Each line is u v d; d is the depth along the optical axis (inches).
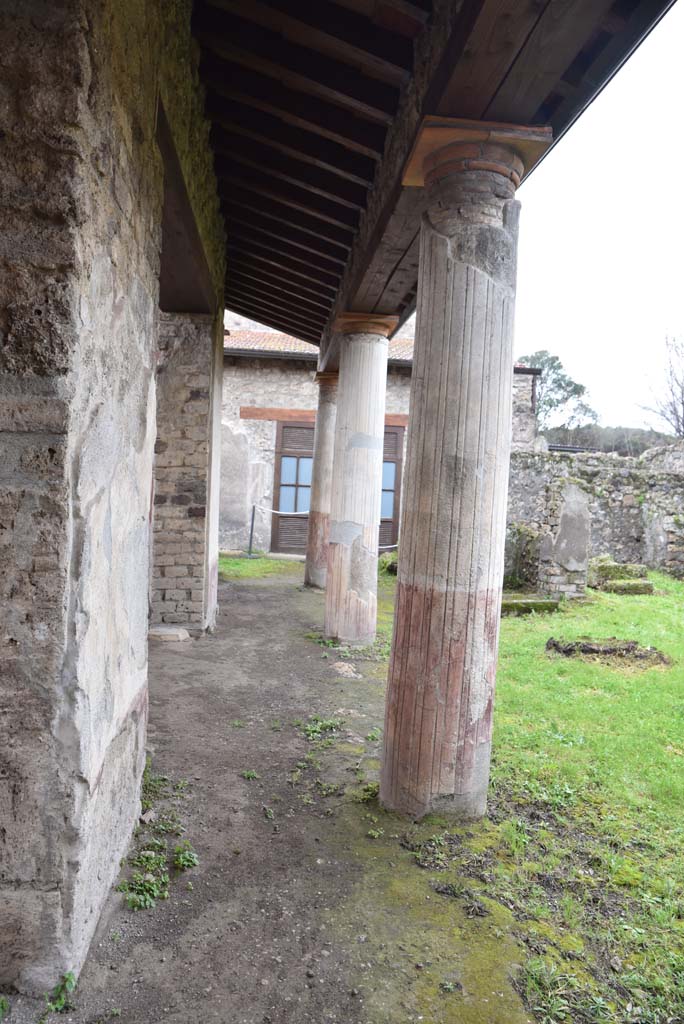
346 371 233.9
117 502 85.0
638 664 218.5
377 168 154.4
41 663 67.7
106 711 82.3
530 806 118.4
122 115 80.2
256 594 339.6
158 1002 71.1
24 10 64.5
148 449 103.7
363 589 238.4
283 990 74.1
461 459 108.1
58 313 65.4
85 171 67.3
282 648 231.1
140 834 103.6
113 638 85.1
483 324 107.5
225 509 511.5
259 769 131.6
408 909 89.2
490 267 107.3
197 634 239.9
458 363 107.6
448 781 110.7
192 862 97.0
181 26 120.6
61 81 64.7
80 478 69.3
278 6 116.9
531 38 85.6
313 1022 69.9
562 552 329.4
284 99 145.0
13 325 65.3
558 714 166.6
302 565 457.1
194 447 235.8
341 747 144.6
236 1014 70.3
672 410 874.8
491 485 109.7
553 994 74.3
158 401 233.9
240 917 86.1
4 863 68.8
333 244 216.5
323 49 125.6
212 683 187.2
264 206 203.2
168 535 237.6
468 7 84.4
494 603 111.9
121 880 90.7
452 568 108.7
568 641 234.1
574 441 1284.4
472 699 110.5
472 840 106.1
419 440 111.4
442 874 97.2
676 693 187.6
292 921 85.9
